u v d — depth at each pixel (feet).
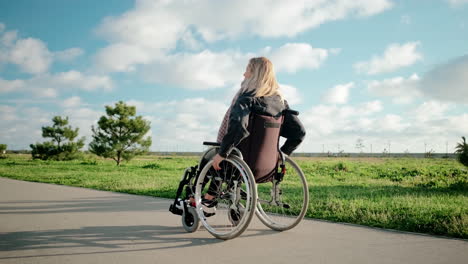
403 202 14.57
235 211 9.89
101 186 24.21
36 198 17.67
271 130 8.73
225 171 9.23
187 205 9.77
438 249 7.83
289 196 16.88
